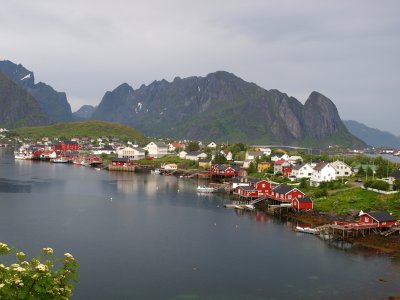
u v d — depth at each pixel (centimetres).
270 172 19688
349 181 15425
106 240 8594
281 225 10562
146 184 17725
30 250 7744
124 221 10394
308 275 6956
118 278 6550
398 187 12900
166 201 13612
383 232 9388
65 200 13000
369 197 12112
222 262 7494
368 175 16688
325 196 13012
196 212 11938
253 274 6938
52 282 2542
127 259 7456
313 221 10912
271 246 8606
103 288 6147
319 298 6050
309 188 14550
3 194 13625
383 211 10475
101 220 10394
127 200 13462
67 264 2725
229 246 8525
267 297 6034
